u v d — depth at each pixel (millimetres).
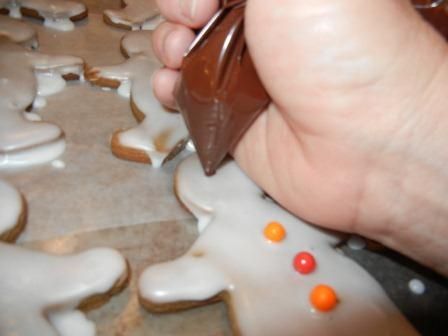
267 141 176
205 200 188
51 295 152
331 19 136
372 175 157
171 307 162
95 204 189
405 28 138
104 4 301
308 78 143
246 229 181
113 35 277
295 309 163
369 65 138
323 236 186
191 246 175
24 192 187
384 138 147
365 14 135
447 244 166
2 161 194
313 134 153
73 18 277
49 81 231
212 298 165
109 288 159
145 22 285
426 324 175
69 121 218
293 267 174
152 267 165
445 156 148
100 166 202
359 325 162
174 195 198
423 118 144
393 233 171
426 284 187
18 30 248
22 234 175
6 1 269
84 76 239
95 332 156
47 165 198
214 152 178
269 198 195
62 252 173
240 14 166
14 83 218
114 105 231
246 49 165
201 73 167
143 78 236
